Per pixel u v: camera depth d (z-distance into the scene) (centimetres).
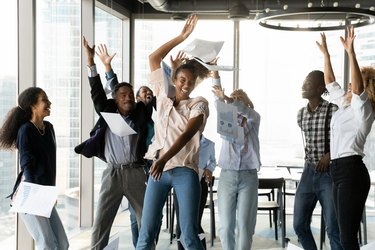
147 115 348
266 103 626
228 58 634
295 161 610
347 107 314
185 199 242
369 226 543
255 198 355
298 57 621
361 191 308
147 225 249
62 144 512
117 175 339
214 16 634
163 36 673
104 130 342
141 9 670
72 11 522
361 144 308
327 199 345
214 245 446
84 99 537
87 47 349
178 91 248
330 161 328
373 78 307
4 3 385
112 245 235
